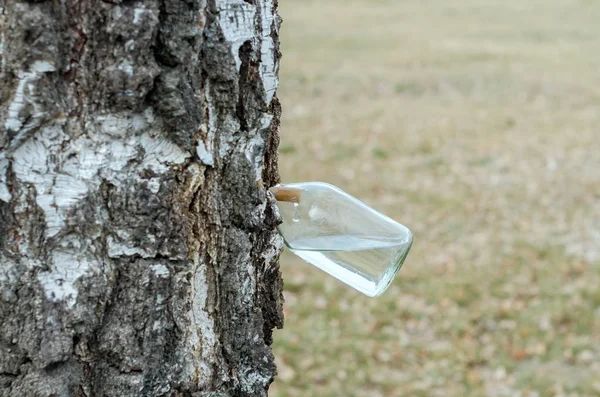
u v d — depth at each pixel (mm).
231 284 1123
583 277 3268
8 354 1048
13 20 1016
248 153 1119
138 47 1044
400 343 2793
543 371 2646
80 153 1049
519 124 5898
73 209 1049
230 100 1098
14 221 1040
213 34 1084
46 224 1045
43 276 1050
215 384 1121
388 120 5945
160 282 1082
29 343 1050
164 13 1056
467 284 3209
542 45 9422
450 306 3045
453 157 5047
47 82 1028
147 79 1048
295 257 3463
